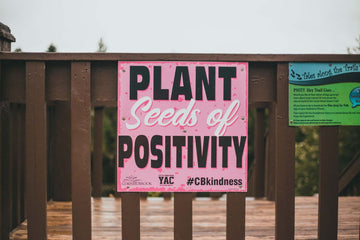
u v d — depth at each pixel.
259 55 2.04
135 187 2.06
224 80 2.05
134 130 2.05
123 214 2.07
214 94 2.05
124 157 2.06
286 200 2.08
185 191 2.06
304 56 2.05
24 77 2.11
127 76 2.04
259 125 3.96
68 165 3.56
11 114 2.69
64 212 3.18
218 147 2.06
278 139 2.08
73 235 2.07
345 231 2.72
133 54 2.04
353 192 4.15
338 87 2.08
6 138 2.30
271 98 2.10
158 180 2.06
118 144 2.05
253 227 2.80
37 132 2.06
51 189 3.60
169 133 2.05
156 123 2.05
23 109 2.95
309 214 3.21
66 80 2.10
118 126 2.05
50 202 3.52
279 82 2.07
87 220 2.07
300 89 2.07
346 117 2.09
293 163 2.08
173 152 2.06
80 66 2.05
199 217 3.09
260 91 2.10
